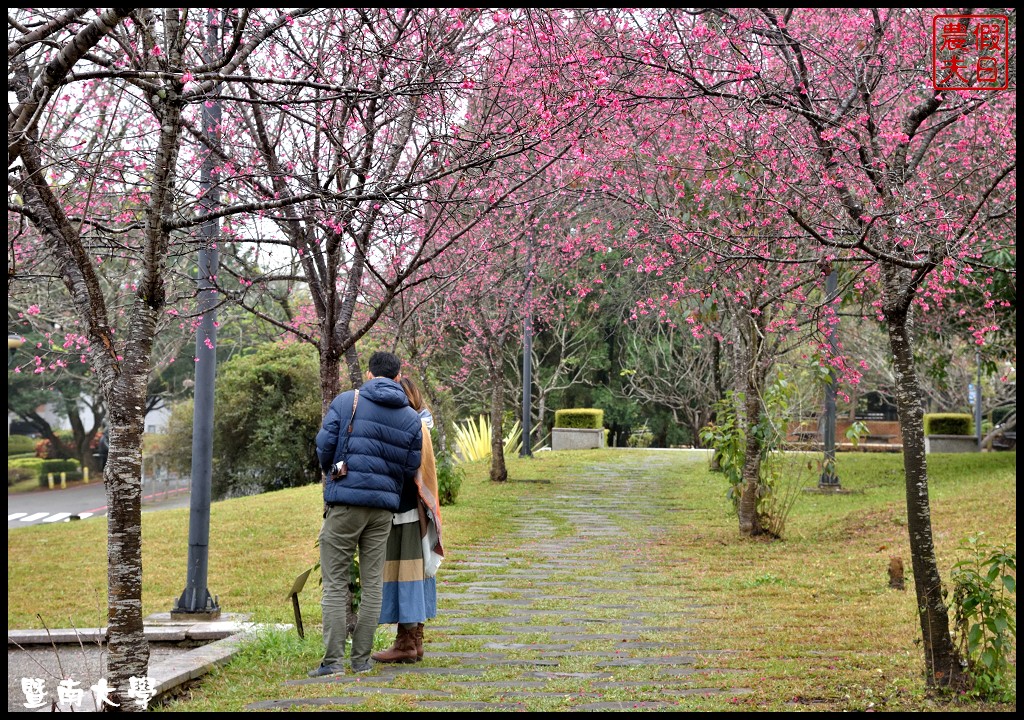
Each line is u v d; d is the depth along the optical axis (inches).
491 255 440.1
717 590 333.7
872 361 951.0
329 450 223.3
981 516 417.7
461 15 244.8
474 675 217.2
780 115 272.1
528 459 957.8
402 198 231.6
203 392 316.2
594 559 412.2
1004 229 415.2
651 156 371.6
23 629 306.2
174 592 369.7
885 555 376.5
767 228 356.8
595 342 1304.1
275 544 470.3
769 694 190.9
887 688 195.0
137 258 258.1
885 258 199.2
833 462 609.9
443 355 912.3
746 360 486.6
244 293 277.1
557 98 235.8
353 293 280.8
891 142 266.1
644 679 209.9
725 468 475.2
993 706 180.9
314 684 208.5
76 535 524.7
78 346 326.0
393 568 233.5
